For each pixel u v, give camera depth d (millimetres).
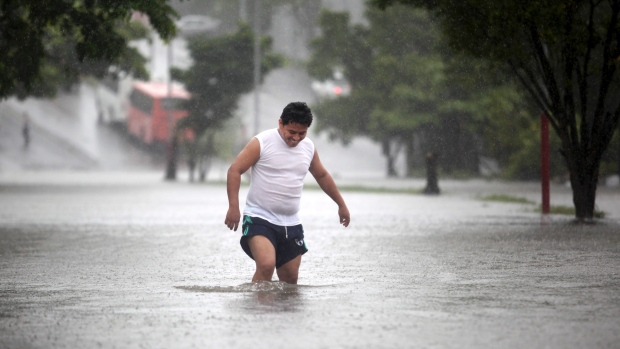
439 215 51531
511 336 16031
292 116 20781
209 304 19719
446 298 20500
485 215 51094
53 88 106625
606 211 52781
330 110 143750
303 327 16906
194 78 121062
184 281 24109
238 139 128500
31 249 33562
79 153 157875
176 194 80062
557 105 43938
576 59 43531
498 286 22531
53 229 43188
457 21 43469
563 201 65500
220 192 84250
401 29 137375
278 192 21094
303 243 21734
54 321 17891
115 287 22922
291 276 21906
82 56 44844
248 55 122688
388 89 136000
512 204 62844
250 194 21281
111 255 31234
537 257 29359
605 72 43219
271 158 21016
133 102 161750
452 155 132500
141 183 107125
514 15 41312
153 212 55875
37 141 160125
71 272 26328
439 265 27375
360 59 143500
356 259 29234
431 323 17312
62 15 44562
